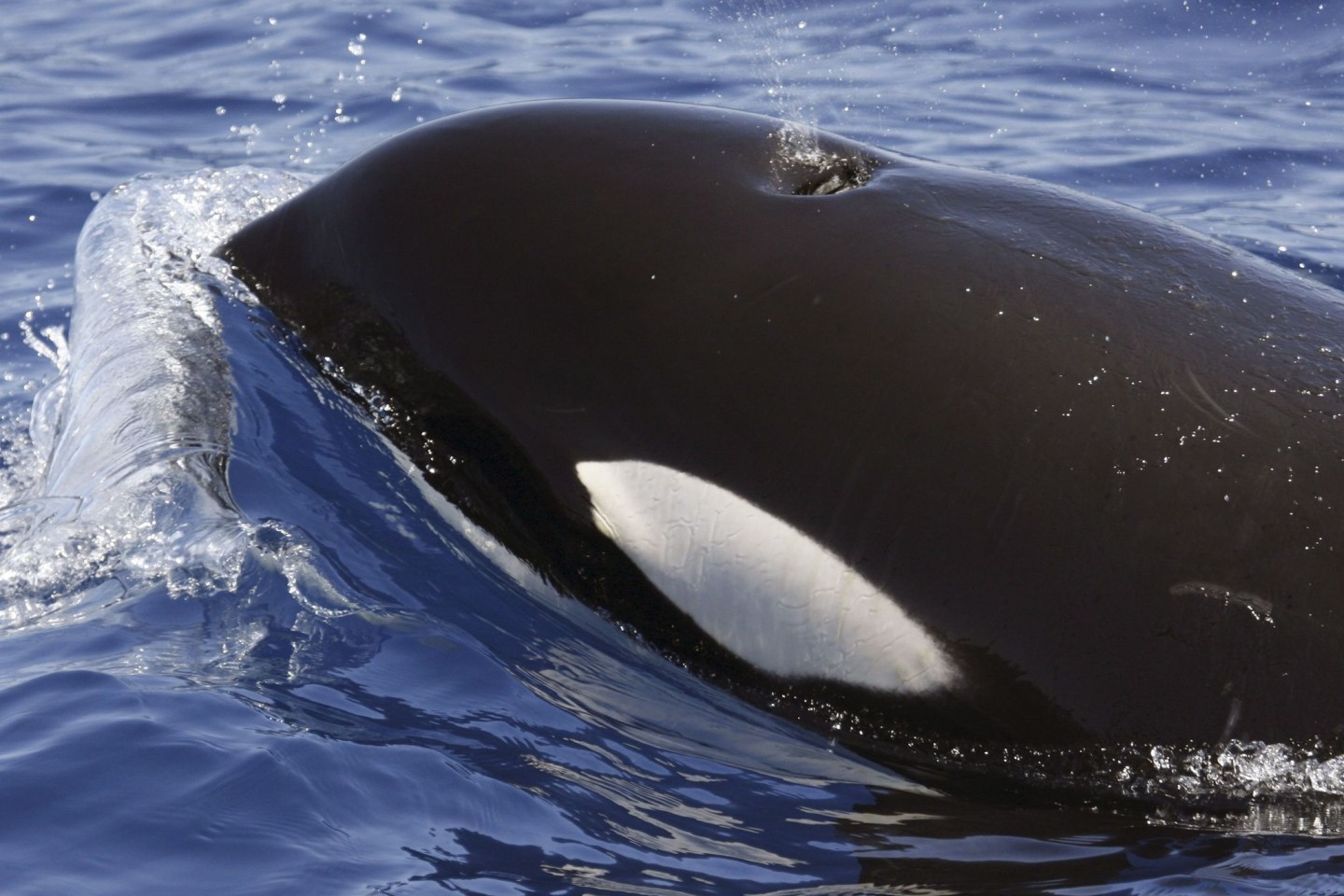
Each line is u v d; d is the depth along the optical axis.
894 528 15.32
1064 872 13.62
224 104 48.34
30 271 35.56
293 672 16.48
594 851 13.90
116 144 44.72
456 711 16.05
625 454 16.91
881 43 54.56
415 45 54.50
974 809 14.77
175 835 13.66
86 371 22.02
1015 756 14.83
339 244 20.09
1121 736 14.38
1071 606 14.55
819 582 15.67
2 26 58.72
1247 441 14.75
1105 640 14.44
